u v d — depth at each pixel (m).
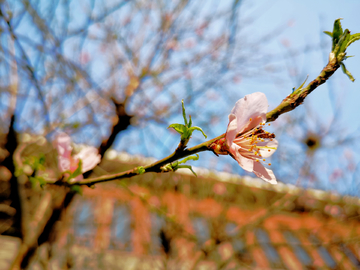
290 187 5.15
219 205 5.98
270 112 1.37
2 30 3.18
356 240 5.95
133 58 4.31
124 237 6.21
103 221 6.49
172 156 1.35
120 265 5.60
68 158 1.82
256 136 1.44
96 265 5.49
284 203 4.98
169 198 5.77
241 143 1.44
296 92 1.34
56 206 3.10
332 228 6.78
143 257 5.62
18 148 2.78
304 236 8.23
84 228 6.23
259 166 1.50
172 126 1.30
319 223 7.82
